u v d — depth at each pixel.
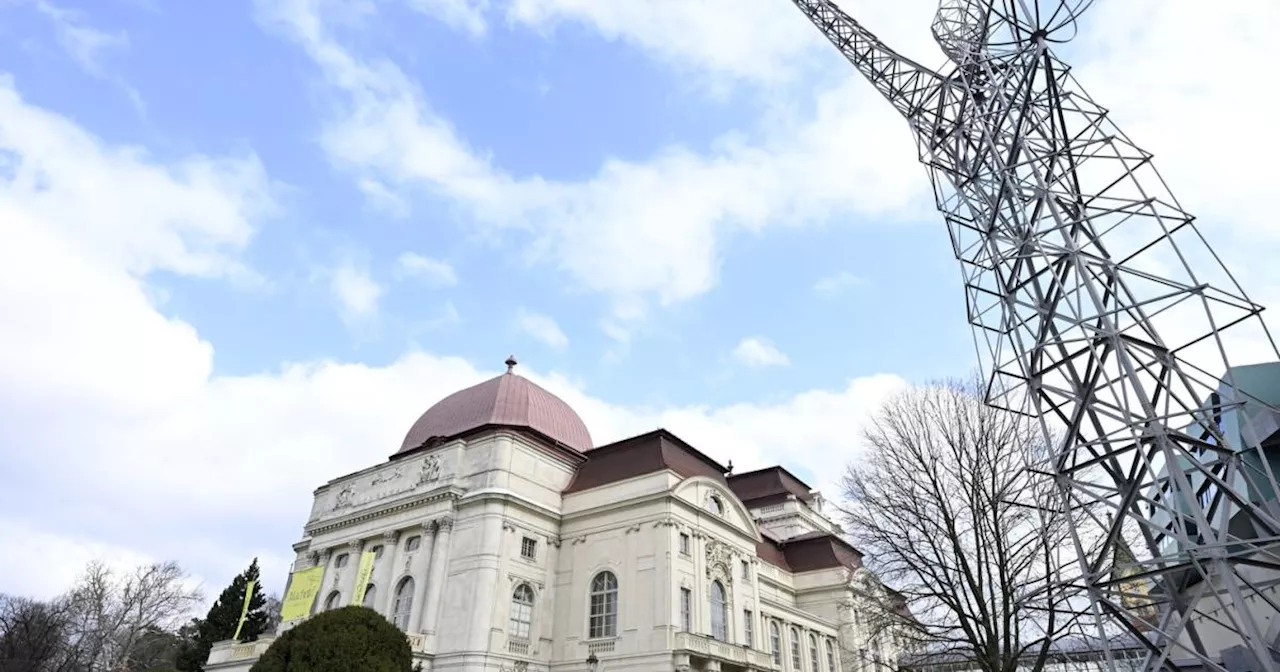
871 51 29.00
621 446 57.72
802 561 74.06
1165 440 15.98
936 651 35.50
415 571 51.69
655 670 45.19
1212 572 18.17
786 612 63.00
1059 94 21.02
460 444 55.25
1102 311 17.28
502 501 51.00
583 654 49.03
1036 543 31.41
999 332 21.78
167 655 92.38
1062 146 20.78
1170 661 16.00
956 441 34.97
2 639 72.62
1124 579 16.64
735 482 85.56
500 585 48.91
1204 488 25.56
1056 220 18.78
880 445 37.22
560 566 54.00
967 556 33.97
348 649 34.91
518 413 60.06
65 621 79.50
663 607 46.84
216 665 53.91
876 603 37.09
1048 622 29.48
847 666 64.94
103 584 83.38
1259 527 15.27
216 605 74.81
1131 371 16.50
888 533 35.09
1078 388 18.52
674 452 56.19
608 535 52.56
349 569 56.75
